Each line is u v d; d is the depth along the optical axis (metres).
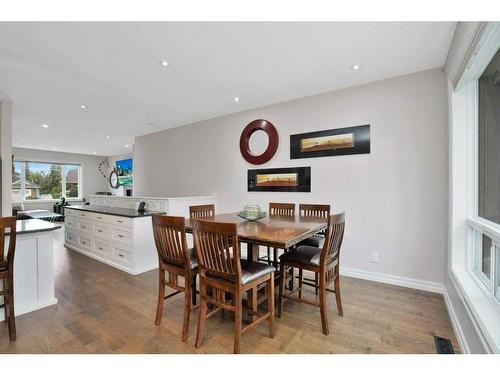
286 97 3.43
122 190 9.34
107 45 2.16
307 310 2.28
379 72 2.69
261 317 1.82
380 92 2.88
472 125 2.02
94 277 3.13
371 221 2.94
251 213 2.54
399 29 1.95
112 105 3.74
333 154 3.18
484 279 1.78
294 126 3.50
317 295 2.57
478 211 1.98
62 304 2.40
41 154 8.45
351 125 3.06
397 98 2.78
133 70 2.63
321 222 2.41
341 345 1.78
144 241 3.37
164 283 2.05
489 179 1.78
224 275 1.69
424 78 2.64
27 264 2.28
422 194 2.66
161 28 1.93
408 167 2.72
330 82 2.95
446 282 2.41
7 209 3.41
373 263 2.93
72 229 4.51
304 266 2.05
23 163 8.22
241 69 2.63
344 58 2.41
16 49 2.20
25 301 2.26
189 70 2.64
